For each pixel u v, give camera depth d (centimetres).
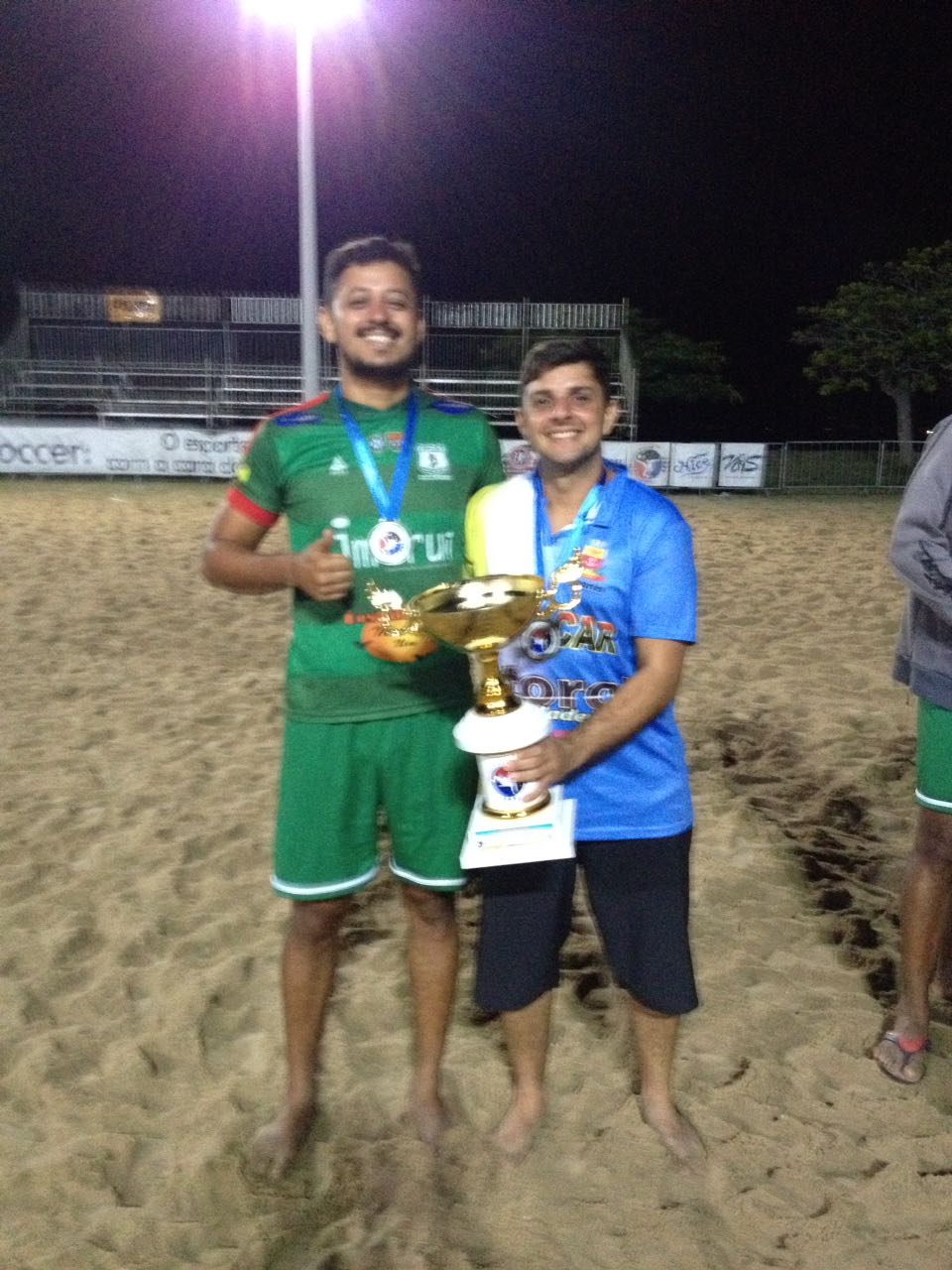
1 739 537
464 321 2134
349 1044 296
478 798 229
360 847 243
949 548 251
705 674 655
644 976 239
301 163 1309
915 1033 282
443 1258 224
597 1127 263
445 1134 261
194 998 317
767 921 364
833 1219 234
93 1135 262
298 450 230
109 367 2133
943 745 262
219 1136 261
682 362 2444
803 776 496
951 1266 223
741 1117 268
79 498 1541
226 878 394
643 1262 223
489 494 221
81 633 740
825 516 1490
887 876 401
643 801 235
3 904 376
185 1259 227
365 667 232
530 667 236
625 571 229
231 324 2159
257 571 228
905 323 2147
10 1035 303
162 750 521
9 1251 228
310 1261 225
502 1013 249
